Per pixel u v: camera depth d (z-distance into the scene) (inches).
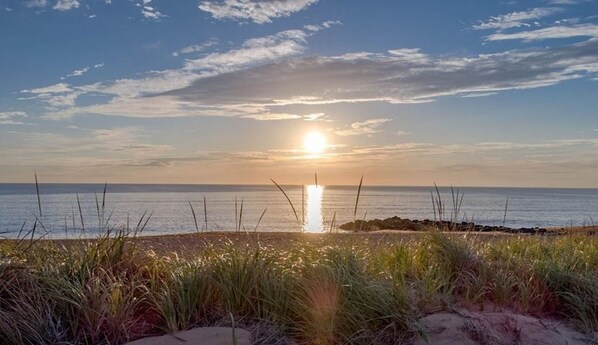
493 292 234.8
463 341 185.2
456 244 262.5
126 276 213.3
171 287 201.3
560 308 231.6
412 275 243.6
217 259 217.8
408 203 2667.3
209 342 169.2
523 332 195.8
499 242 327.3
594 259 292.4
